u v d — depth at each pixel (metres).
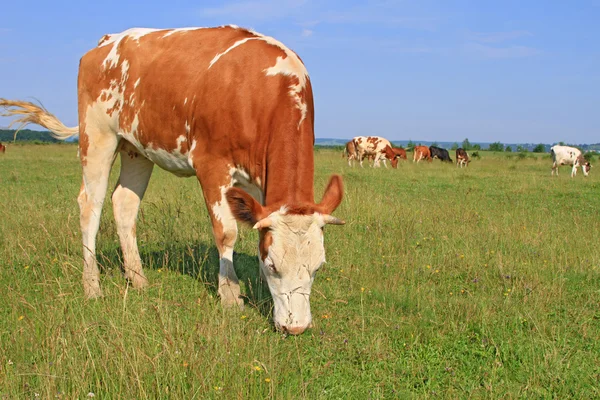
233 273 5.00
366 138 30.72
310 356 4.04
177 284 5.57
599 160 49.28
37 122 6.14
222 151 4.85
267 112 4.59
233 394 3.27
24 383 3.35
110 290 5.21
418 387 3.68
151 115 5.38
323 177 17.39
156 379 3.28
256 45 4.92
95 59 5.86
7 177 15.91
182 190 10.98
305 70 4.95
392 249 6.80
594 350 4.18
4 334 4.05
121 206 5.93
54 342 3.60
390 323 4.65
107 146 5.84
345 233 7.67
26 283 5.27
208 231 7.46
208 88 4.89
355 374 3.82
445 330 4.53
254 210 4.02
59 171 18.66
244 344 3.83
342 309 4.97
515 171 25.31
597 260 6.46
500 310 4.93
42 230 6.83
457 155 34.22
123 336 3.72
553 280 5.66
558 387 3.60
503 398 3.48
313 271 3.92
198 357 3.51
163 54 5.38
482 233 7.85
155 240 7.20
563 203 12.13
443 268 6.23
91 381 3.32
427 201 11.34
